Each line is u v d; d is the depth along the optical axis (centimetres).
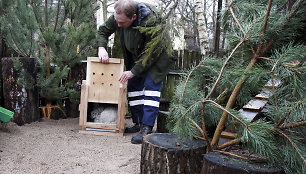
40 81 455
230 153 217
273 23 217
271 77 205
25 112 434
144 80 423
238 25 226
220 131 229
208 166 204
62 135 393
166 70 389
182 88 268
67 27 457
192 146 241
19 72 426
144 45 368
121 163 299
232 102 226
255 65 216
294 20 213
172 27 312
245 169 189
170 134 274
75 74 511
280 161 199
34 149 328
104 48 412
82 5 476
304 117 192
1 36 453
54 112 486
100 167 288
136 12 355
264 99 276
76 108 519
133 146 362
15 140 350
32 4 461
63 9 493
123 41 396
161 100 506
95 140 381
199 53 660
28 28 435
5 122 377
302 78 199
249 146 208
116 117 431
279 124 200
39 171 271
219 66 253
